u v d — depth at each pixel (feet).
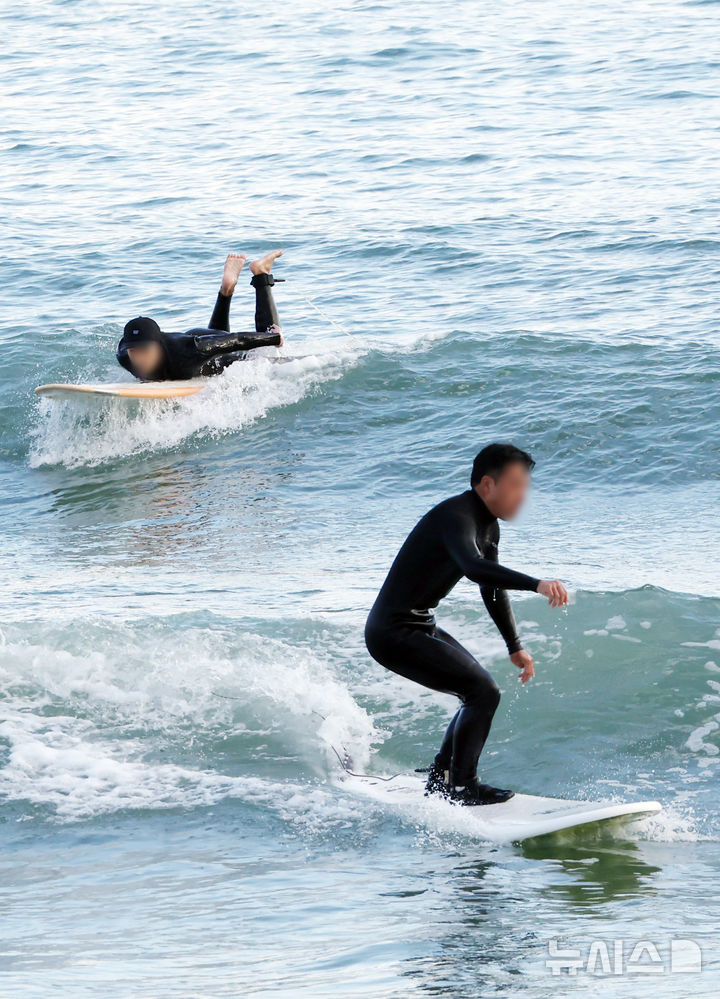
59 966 45.24
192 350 163.12
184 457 151.74
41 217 271.08
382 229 243.81
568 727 73.72
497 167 288.71
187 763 71.72
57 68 440.86
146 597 100.94
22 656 81.10
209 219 261.24
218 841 61.05
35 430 163.02
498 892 53.01
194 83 405.80
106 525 131.64
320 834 61.82
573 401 149.07
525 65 395.55
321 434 152.66
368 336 181.78
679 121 319.88
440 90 373.40
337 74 402.31
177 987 42.06
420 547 65.26
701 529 114.83
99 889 55.01
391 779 69.31
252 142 330.34
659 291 191.21
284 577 106.52
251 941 47.52
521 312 186.80
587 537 114.32
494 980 41.86
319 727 75.05
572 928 47.80
